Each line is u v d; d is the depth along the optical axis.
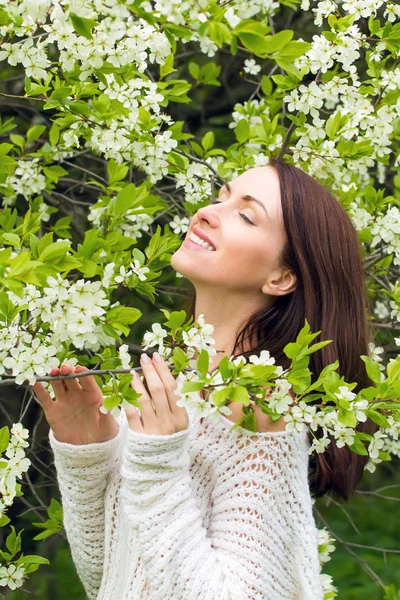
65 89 2.05
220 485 1.68
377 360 2.35
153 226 3.62
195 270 1.81
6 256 1.38
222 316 1.85
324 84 2.32
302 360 1.52
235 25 1.35
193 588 1.53
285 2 2.69
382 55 2.52
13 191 2.78
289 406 1.64
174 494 1.58
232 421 1.73
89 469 1.77
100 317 1.65
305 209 1.84
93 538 1.80
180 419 1.59
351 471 1.87
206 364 1.45
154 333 1.67
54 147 2.71
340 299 1.87
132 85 2.28
